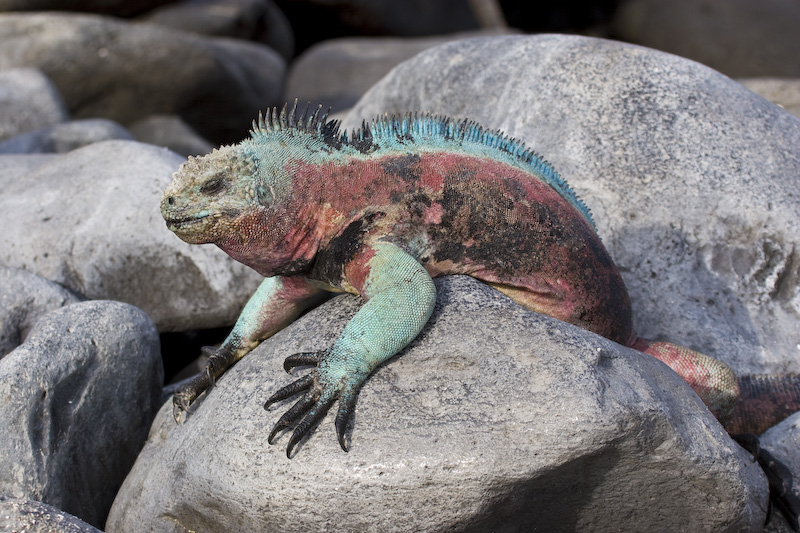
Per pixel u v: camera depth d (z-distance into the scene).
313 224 3.34
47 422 3.60
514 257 3.57
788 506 3.69
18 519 2.90
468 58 5.78
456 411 2.96
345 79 14.10
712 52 17.92
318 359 3.13
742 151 4.89
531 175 3.72
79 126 8.55
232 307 5.22
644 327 4.60
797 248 4.61
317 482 2.88
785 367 4.43
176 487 3.31
